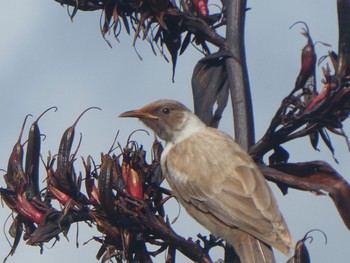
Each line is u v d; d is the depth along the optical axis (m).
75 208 7.15
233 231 9.27
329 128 7.37
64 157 7.06
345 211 7.57
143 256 7.15
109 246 7.22
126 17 8.61
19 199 7.58
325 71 7.24
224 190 9.61
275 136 7.55
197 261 7.28
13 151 7.79
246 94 8.43
